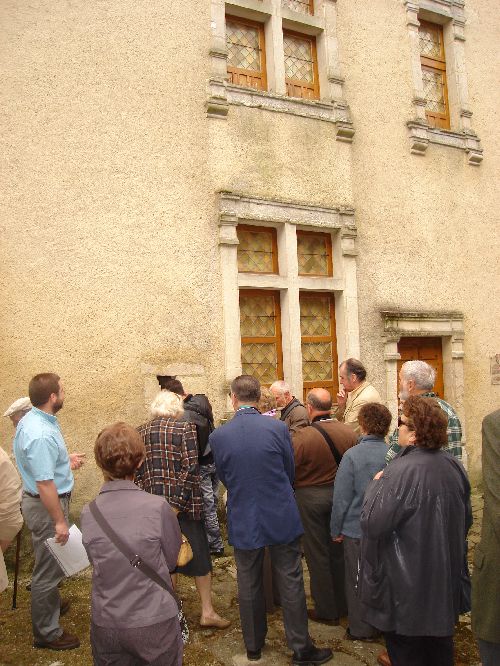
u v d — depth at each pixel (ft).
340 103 20.53
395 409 20.51
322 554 11.41
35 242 15.05
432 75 24.23
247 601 9.87
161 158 17.08
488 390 23.15
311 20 20.58
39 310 14.93
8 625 11.21
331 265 20.49
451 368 22.30
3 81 15.10
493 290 23.77
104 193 16.10
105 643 6.30
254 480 9.71
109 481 7.00
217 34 18.49
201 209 17.60
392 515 7.59
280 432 9.98
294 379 18.66
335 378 20.20
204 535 11.23
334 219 19.99
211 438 10.25
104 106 16.37
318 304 20.29
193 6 18.20
